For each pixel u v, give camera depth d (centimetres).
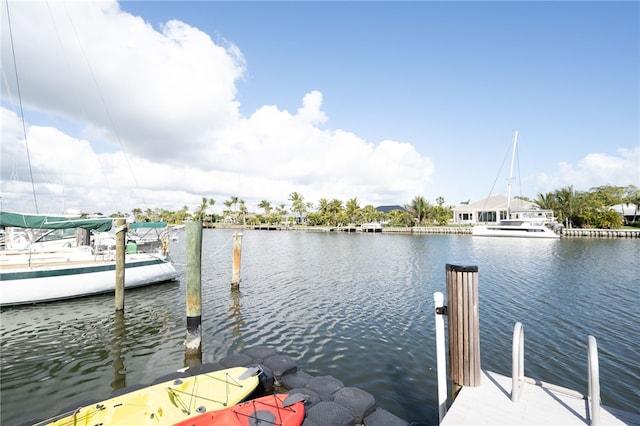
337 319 1416
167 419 615
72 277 1634
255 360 905
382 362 995
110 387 862
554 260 3116
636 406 762
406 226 8981
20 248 2159
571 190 6731
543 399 486
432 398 796
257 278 2372
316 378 811
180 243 5559
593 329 1266
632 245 4412
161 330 1281
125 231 1531
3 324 1330
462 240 5619
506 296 1775
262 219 13362
